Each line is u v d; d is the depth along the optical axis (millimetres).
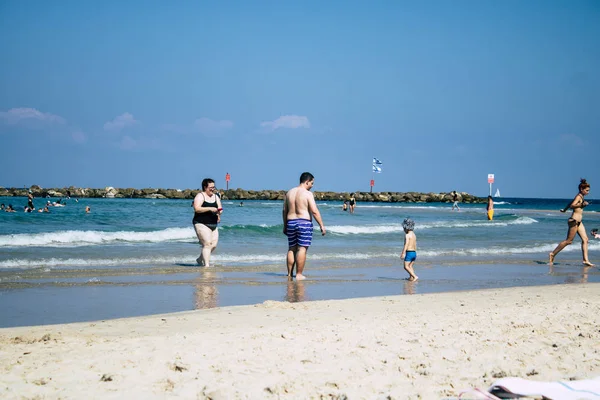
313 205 10648
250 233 21078
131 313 7398
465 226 29797
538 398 3629
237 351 4812
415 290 9750
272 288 9633
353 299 8273
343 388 3896
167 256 13758
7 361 4469
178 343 5109
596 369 4371
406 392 3809
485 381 4059
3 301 8016
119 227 23516
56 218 26797
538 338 5367
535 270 13031
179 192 96250
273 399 3695
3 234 17906
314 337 5363
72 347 4957
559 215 48219
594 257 16469
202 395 3762
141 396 3732
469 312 6996
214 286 9695
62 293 8750
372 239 20688
